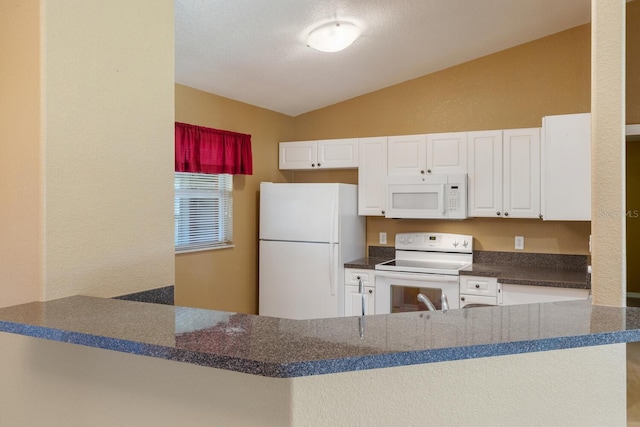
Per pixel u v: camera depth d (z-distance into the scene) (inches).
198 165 152.9
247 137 173.5
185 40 123.5
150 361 46.4
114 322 46.8
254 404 40.9
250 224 180.2
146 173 71.6
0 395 57.7
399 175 169.2
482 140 156.9
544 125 144.3
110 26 66.1
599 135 55.1
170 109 75.7
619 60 53.9
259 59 141.4
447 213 160.4
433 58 161.3
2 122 61.1
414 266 160.9
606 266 54.7
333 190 163.8
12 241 60.7
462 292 149.7
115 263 67.0
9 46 60.2
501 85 165.5
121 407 48.3
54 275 59.2
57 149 59.5
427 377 42.6
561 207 142.3
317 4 113.8
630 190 217.9
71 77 61.1
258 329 43.6
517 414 46.0
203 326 44.9
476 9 129.2
